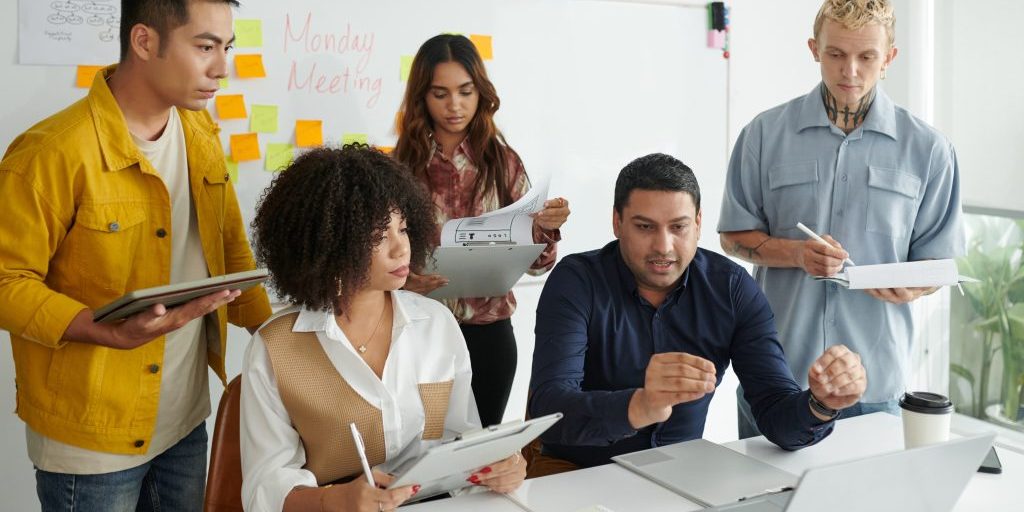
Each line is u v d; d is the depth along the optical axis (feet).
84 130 5.59
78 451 5.71
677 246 5.71
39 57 8.13
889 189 7.33
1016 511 4.76
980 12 10.61
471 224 7.34
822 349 7.41
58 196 5.49
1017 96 10.26
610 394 5.18
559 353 5.80
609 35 10.57
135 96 5.78
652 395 4.89
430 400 5.19
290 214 4.80
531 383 5.88
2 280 5.37
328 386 4.93
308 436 4.97
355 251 4.71
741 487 4.91
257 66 8.89
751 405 5.98
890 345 7.30
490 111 8.37
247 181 9.00
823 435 5.51
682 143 11.19
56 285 5.72
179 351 6.13
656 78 10.92
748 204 7.83
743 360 6.08
